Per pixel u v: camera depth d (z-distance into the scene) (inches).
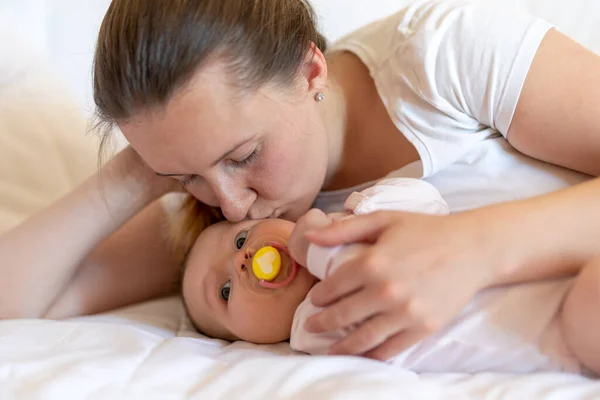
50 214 37.4
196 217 39.2
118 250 40.9
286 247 32.0
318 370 25.0
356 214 29.9
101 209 37.3
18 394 24.5
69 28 53.8
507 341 26.9
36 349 28.5
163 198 42.9
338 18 51.9
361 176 37.1
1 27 50.7
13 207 44.7
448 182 34.2
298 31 32.0
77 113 50.1
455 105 32.7
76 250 37.0
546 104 30.9
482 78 31.6
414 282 25.5
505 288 27.6
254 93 28.7
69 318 36.6
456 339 27.1
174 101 27.3
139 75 27.3
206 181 31.0
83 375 25.2
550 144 31.7
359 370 25.1
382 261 25.8
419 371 27.9
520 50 31.2
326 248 28.4
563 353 26.6
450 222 26.8
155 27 27.3
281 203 32.9
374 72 35.7
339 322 26.7
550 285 27.4
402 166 35.3
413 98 33.7
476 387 24.8
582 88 30.5
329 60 37.9
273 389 24.1
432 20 33.4
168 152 29.0
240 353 29.0
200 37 27.5
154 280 41.4
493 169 33.5
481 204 33.2
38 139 47.9
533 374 25.9
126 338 29.5
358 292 26.5
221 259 34.0
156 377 25.5
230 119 28.2
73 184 47.0
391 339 26.9
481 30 32.0
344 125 36.8
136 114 28.2
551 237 26.5
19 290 35.9
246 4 29.3
